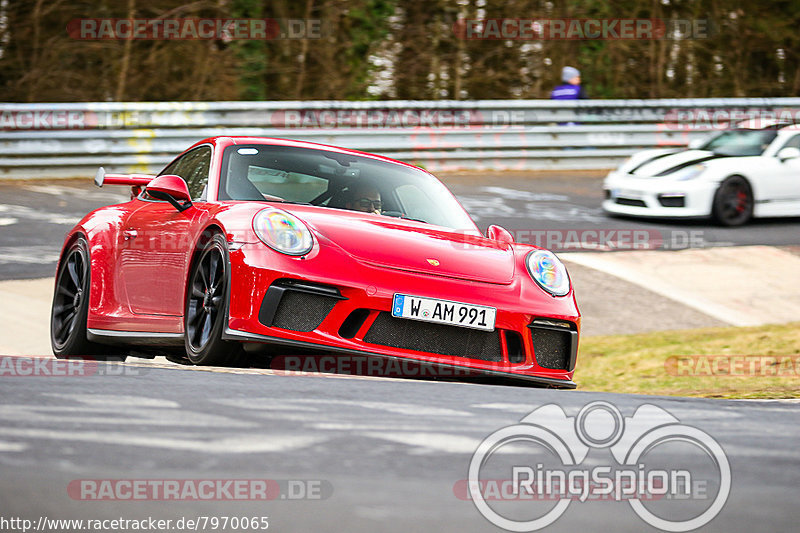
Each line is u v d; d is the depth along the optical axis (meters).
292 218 15.50
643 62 73.44
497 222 41.75
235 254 14.92
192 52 64.38
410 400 11.05
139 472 7.02
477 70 69.56
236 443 8.09
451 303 15.34
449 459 8.02
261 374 13.16
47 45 62.06
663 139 59.28
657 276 35.72
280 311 14.77
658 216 43.44
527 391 12.75
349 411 9.93
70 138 47.59
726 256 38.94
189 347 15.88
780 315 32.50
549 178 54.38
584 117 58.06
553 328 16.25
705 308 32.66
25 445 7.59
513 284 16.30
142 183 20.83
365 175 19.05
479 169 55.75
